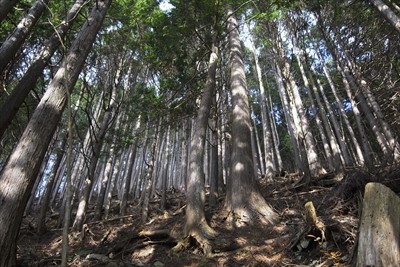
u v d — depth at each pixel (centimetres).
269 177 1455
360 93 1198
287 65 1248
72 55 562
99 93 1377
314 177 980
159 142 1744
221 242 562
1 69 583
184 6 846
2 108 577
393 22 791
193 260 532
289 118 1491
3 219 389
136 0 977
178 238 608
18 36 631
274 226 626
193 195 634
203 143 710
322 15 1236
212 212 732
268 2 1009
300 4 1163
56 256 678
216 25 888
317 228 481
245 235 603
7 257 384
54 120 489
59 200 1700
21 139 455
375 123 1110
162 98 1003
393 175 601
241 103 849
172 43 913
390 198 309
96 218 1010
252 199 691
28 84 620
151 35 948
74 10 728
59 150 1016
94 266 565
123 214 1077
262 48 1758
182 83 1013
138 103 1012
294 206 744
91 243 778
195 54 1023
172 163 1944
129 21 1007
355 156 1836
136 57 1148
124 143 1009
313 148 1172
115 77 1050
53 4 863
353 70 1212
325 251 449
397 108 1095
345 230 458
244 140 782
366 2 1069
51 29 866
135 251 625
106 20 1045
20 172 424
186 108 1038
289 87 1228
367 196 327
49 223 1192
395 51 1128
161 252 595
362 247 300
